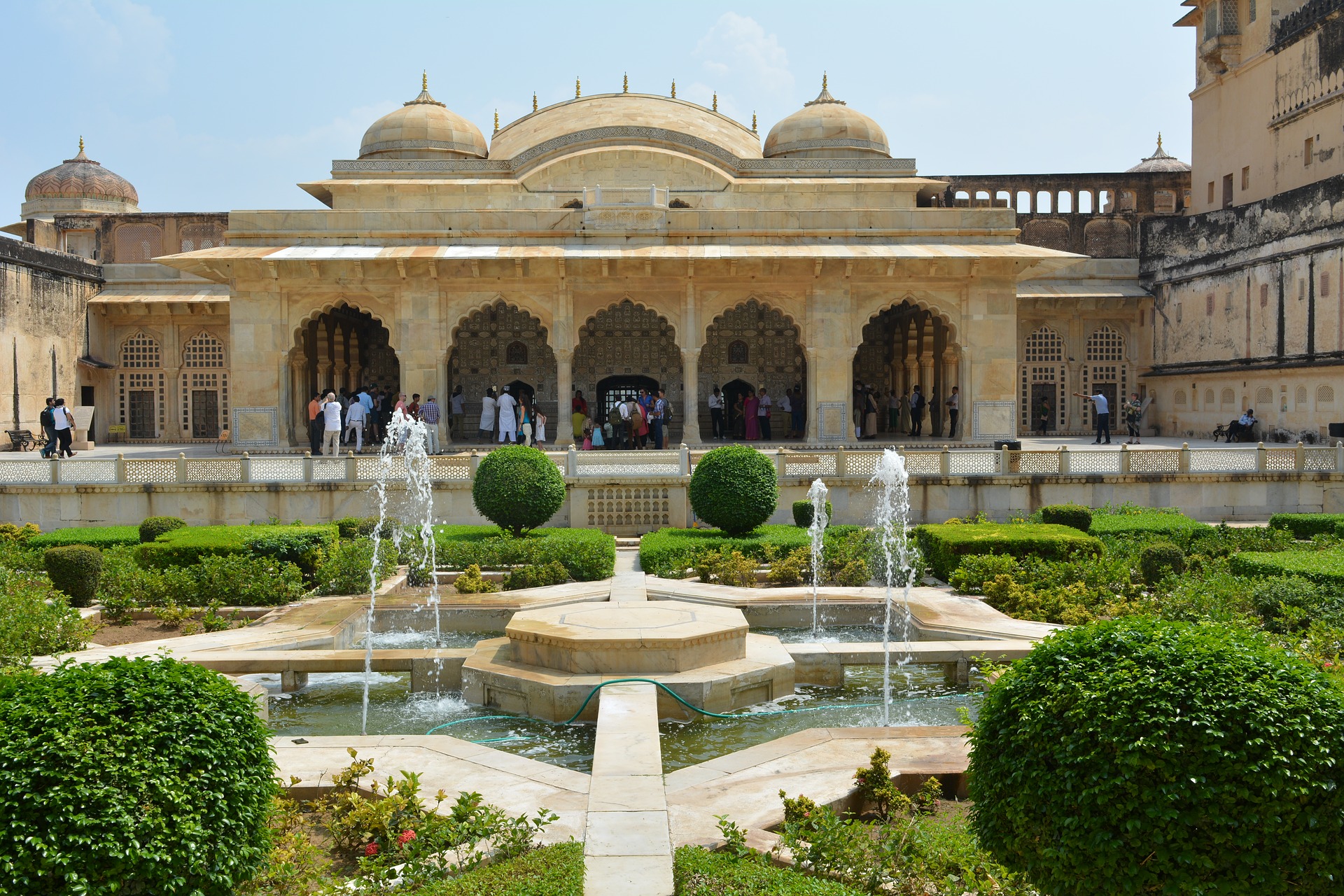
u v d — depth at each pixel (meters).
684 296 23.16
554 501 14.92
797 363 27.88
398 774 6.29
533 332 27.42
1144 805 3.76
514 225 23.14
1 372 25.12
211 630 10.53
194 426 30.59
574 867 4.57
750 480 14.59
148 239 32.62
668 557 13.34
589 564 12.97
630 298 23.19
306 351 25.56
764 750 6.59
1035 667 4.34
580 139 26.39
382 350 28.64
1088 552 12.44
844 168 27.28
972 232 23.33
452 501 16.77
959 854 4.71
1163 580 11.29
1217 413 27.58
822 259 22.41
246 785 4.30
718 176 26.41
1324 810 3.69
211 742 4.21
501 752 6.67
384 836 5.29
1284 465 17.22
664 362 27.67
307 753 6.66
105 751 3.94
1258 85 28.39
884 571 13.47
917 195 30.16
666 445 22.98
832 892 4.33
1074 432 31.48
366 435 24.75
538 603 11.39
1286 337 24.59
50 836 3.73
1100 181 33.16
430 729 7.96
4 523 16.55
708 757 7.28
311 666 8.90
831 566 13.04
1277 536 13.54
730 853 4.88
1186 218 29.48
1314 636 8.23
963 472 17.00
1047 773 4.02
